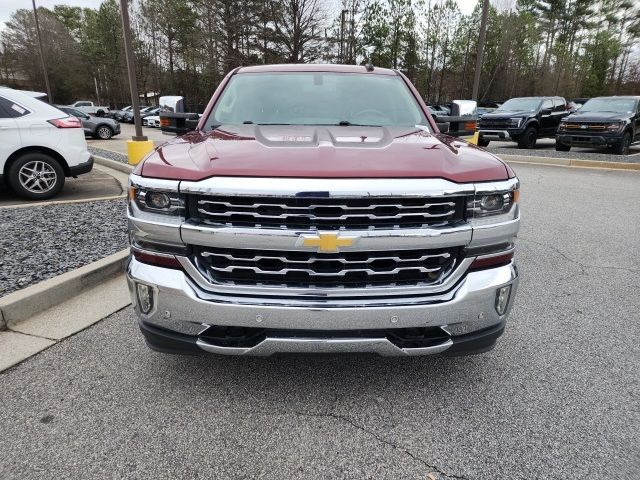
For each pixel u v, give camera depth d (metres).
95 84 61.53
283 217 1.97
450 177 2.05
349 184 1.95
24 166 6.70
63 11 71.44
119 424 2.20
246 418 2.26
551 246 5.11
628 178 9.80
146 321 2.22
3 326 3.06
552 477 1.92
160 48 49.66
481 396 2.45
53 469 1.92
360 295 2.06
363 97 3.38
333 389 2.50
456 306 2.12
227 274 2.09
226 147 2.27
